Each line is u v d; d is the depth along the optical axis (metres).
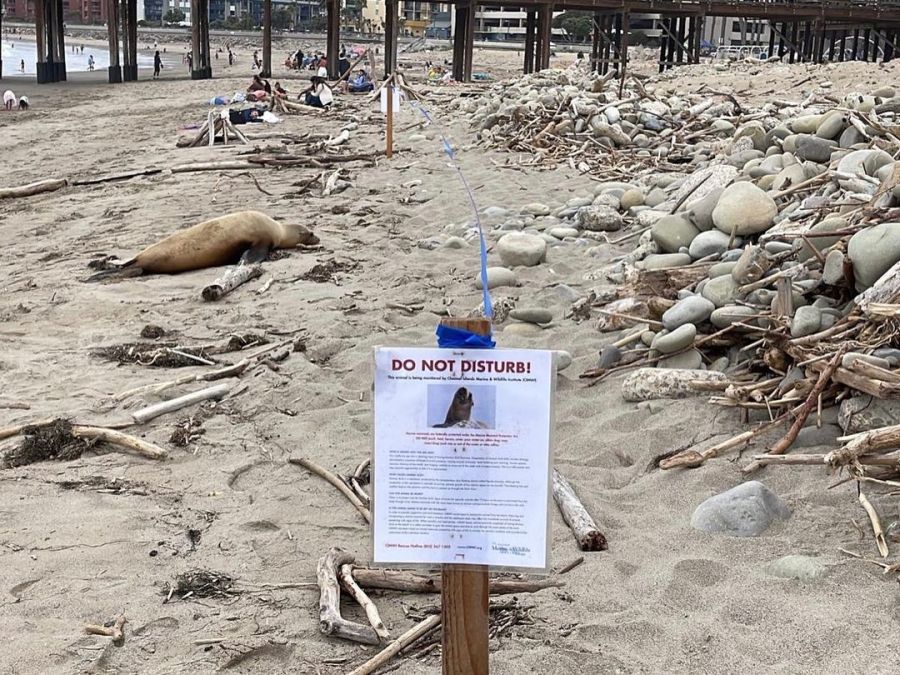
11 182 9.55
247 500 2.90
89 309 4.91
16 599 2.41
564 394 3.59
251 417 3.50
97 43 72.06
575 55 50.12
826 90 13.09
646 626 2.27
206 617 2.36
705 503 2.69
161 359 4.09
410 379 1.71
